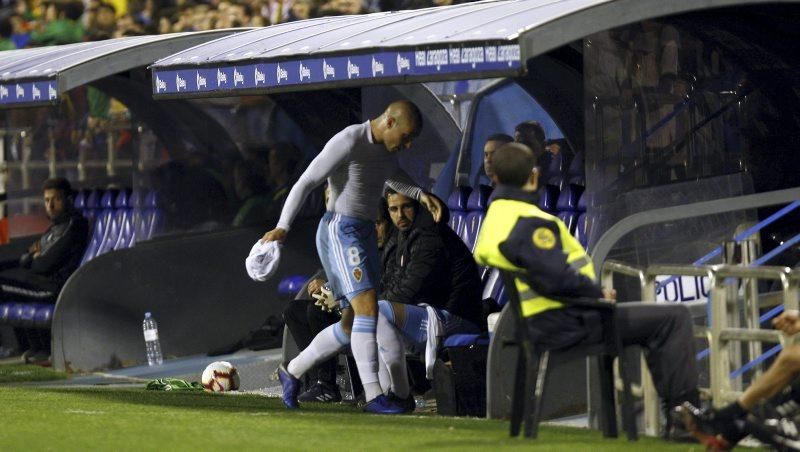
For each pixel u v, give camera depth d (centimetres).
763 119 3316
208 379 3681
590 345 2369
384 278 3372
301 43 3303
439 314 3153
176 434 2589
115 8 6975
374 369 3073
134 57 3950
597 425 2712
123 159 5306
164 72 3522
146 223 4459
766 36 3288
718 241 2942
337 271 3084
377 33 3158
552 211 3506
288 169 4488
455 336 3145
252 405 3275
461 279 3200
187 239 4475
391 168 3119
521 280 2358
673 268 2645
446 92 3781
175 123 4494
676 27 3177
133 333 4378
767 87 3316
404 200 3234
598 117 3044
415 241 3222
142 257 4400
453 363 3103
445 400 3098
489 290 3478
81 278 4303
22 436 2603
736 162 3272
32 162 5247
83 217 4762
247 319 4562
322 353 3150
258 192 4553
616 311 2341
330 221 3095
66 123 5250
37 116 5247
